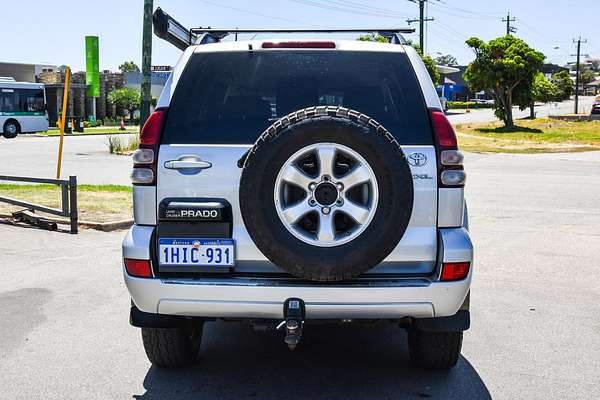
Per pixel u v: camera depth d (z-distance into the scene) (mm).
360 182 3459
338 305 3623
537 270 7602
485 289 6758
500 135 39656
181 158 3773
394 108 4051
